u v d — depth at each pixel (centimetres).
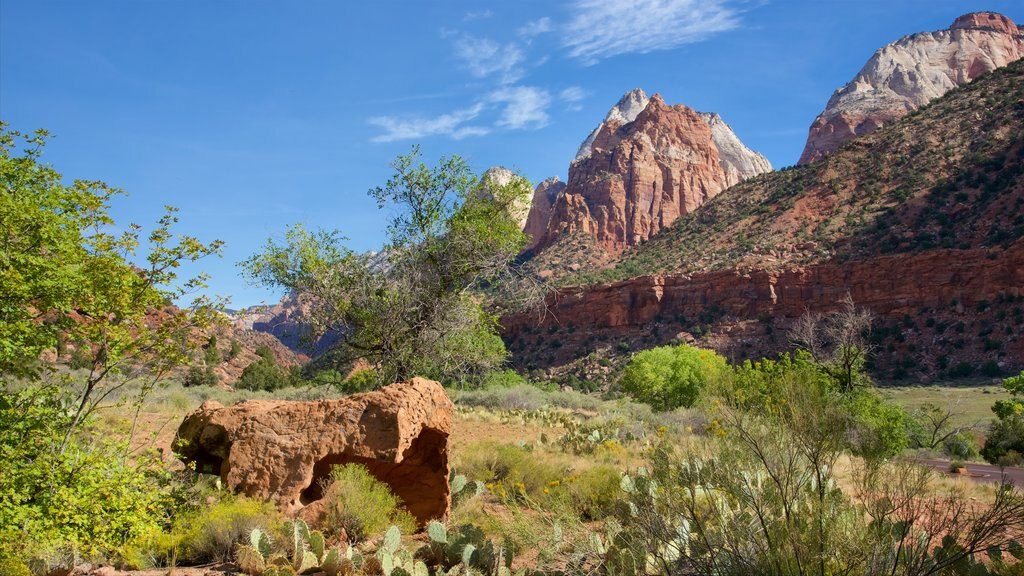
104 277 640
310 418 751
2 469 579
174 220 681
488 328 1698
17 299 616
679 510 537
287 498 713
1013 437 2427
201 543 621
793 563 433
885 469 552
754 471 520
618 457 1279
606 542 574
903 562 453
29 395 639
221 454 768
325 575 577
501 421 1952
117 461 650
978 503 625
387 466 788
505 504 774
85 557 585
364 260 1636
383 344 1600
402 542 690
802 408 510
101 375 658
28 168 678
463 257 1627
